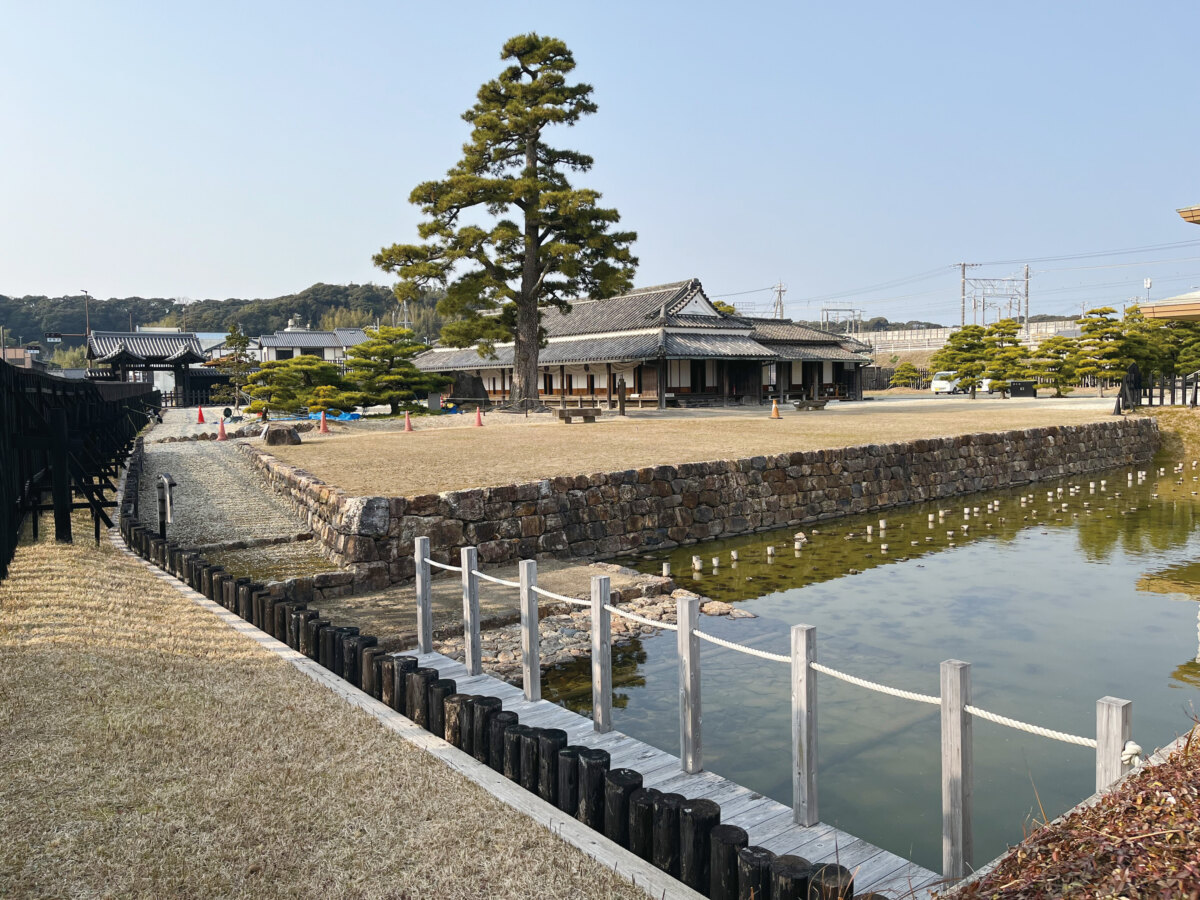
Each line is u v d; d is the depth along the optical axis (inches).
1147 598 447.8
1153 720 284.4
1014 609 426.6
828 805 226.7
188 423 1519.4
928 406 1553.9
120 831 155.3
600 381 1617.9
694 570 518.3
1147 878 86.9
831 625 399.9
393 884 141.2
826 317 3681.1
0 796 166.2
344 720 213.2
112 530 489.1
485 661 331.9
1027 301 3122.5
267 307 5226.4
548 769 174.9
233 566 440.8
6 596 300.7
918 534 649.0
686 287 1628.9
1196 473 1019.3
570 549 540.4
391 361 1430.9
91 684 226.5
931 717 287.3
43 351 4749.0
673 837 149.3
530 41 1216.2
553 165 1305.4
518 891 140.1
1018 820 217.9
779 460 694.5
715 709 297.1
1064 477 1005.2
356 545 434.0
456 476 573.6
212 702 220.7
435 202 1210.6
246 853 149.6
